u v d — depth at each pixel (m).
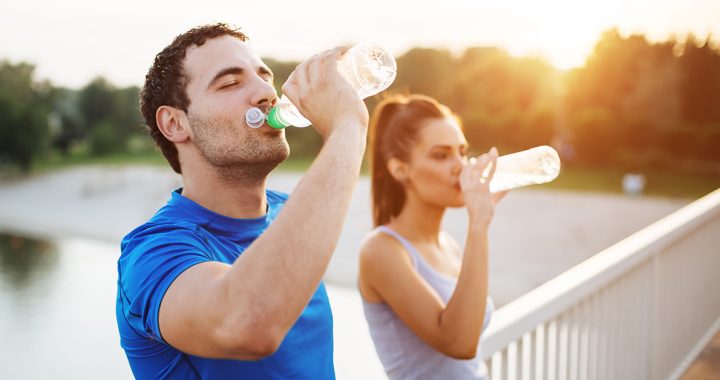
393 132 1.62
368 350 7.04
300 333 1.15
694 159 38.91
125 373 8.02
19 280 14.61
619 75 48.69
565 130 41.25
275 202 1.40
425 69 53.41
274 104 1.12
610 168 39.00
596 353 2.45
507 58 52.47
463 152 1.67
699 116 49.69
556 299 2.05
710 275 4.46
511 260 14.18
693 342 3.99
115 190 39.03
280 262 0.79
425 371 1.55
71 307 11.77
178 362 1.03
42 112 60.09
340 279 12.01
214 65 1.11
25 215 30.08
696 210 3.96
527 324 1.87
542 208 24.03
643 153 39.06
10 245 20.66
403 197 1.64
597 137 39.06
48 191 41.66
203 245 1.04
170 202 1.18
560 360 2.16
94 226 25.59
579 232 18.45
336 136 0.90
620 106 49.22
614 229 18.98
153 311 0.90
